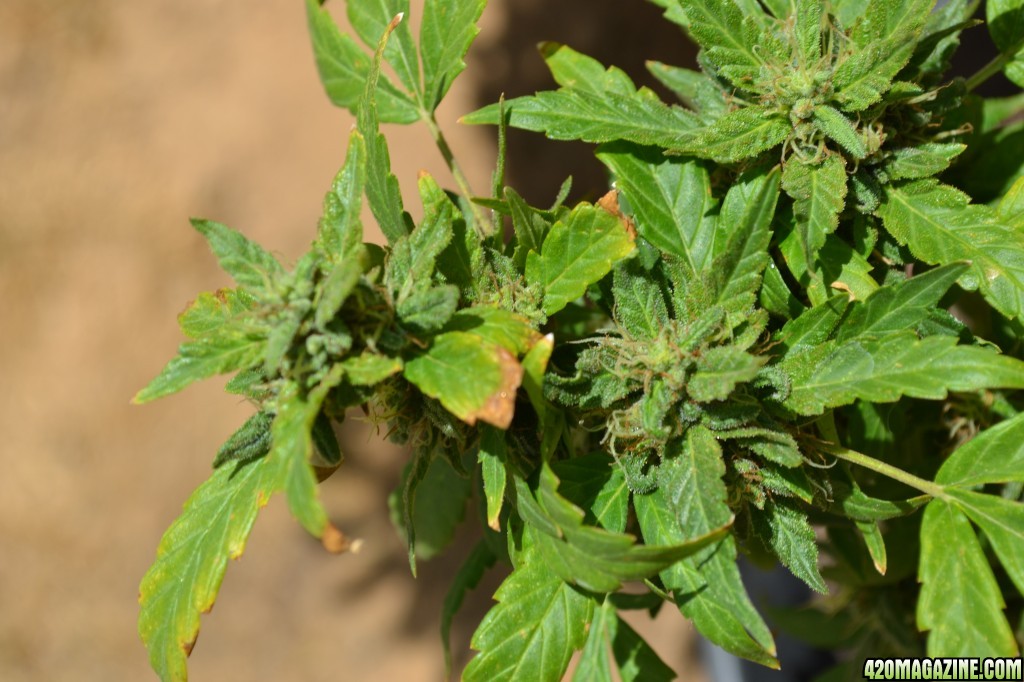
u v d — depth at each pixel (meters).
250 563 1.12
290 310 0.47
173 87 1.24
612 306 0.52
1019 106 0.56
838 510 0.51
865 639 0.63
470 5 0.54
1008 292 0.50
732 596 0.49
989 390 0.56
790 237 0.51
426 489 0.61
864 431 0.55
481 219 0.54
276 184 1.18
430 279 0.49
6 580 1.14
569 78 0.56
